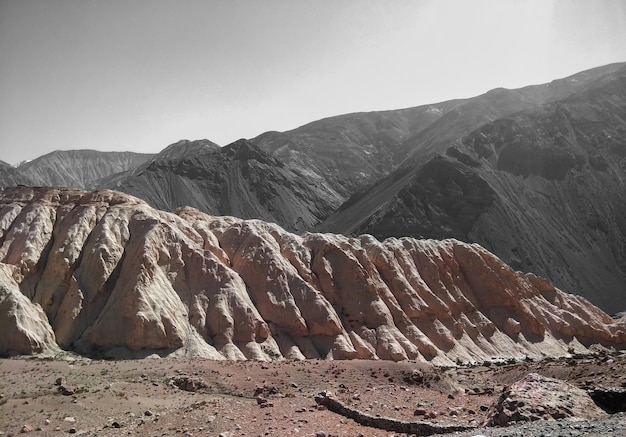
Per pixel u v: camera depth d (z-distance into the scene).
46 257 65.00
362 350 63.38
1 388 35.81
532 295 88.94
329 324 64.25
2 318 51.69
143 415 31.36
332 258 76.44
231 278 65.94
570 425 19.97
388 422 26.34
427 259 85.31
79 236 66.12
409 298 75.94
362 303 70.50
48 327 55.19
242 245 75.69
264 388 38.84
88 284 60.81
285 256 76.19
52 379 38.97
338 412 29.88
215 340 58.84
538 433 19.19
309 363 47.91
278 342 62.38
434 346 68.81
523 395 24.02
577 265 160.88
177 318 58.78
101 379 40.25
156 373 42.72
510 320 81.12
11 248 65.00
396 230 170.75
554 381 25.59
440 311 76.81
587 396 24.84
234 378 42.31
